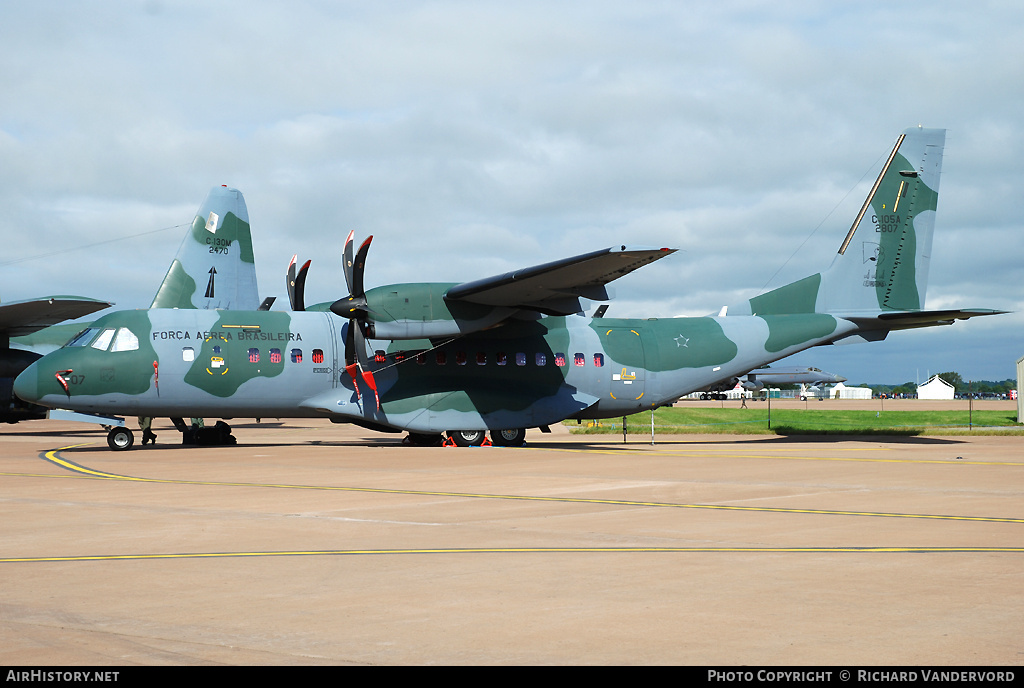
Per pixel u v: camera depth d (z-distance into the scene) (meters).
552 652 5.41
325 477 16.02
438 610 6.41
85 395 22.41
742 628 5.91
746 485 14.81
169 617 6.22
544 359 25.75
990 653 5.33
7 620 6.13
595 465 18.50
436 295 23.42
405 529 10.12
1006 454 22.36
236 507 11.98
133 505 12.16
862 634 5.74
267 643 5.59
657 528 10.23
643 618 6.18
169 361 22.92
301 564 8.09
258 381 23.58
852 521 10.79
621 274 21.47
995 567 7.93
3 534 9.73
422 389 24.56
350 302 22.84
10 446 25.50
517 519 10.91
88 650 5.41
